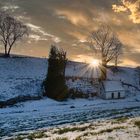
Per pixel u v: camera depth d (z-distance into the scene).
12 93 85.00
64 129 29.45
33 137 26.09
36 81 99.50
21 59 123.25
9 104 75.94
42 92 91.25
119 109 68.44
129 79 137.62
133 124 25.16
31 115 59.84
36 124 45.88
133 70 151.88
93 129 26.34
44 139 23.14
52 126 41.41
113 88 109.19
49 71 91.44
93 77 116.06
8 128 42.44
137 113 52.91
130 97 114.25
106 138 18.95
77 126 32.66
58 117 55.31
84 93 102.88
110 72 137.25
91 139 19.31
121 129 22.42
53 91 89.56
